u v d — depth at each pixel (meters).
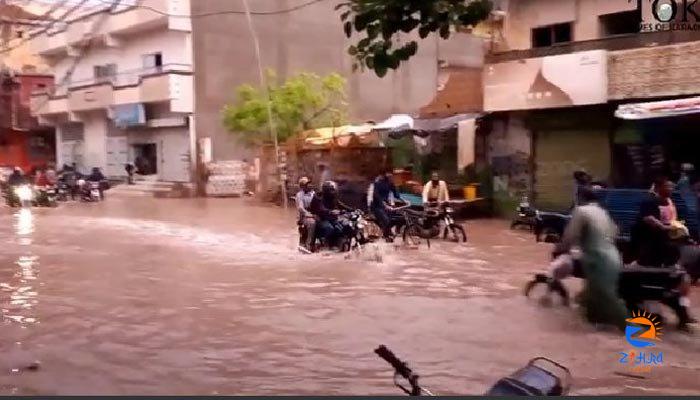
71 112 37.38
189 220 20.52
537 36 19.47
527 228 17.55
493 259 12.68
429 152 21.67
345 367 6.18
